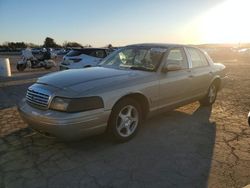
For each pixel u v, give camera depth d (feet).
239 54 119.96
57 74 14.20
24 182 9.95
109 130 12.82
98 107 11.80
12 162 11.45
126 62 16.61
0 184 9.80
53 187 9.67
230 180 10.18
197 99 19.04
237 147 13.19
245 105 21.50
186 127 16.01
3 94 26.73
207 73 19.25
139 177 10.35
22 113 12.90
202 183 9.97
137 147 13.05
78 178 10.26
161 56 15.72
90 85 12.26
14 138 14.07
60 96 11.57
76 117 11.19
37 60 60.08
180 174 10.58
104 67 16.06
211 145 13.39
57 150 12.66
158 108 15.08
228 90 28.60
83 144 13.32
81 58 39.04
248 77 40.55
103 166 11.18
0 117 17.87
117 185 9.82
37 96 12.34
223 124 16.66
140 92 13.56
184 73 16.83
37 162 11.48
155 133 14.93
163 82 14.96
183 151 12.66
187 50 18.13
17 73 50.98
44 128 11.71
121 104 12.85
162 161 11.65
